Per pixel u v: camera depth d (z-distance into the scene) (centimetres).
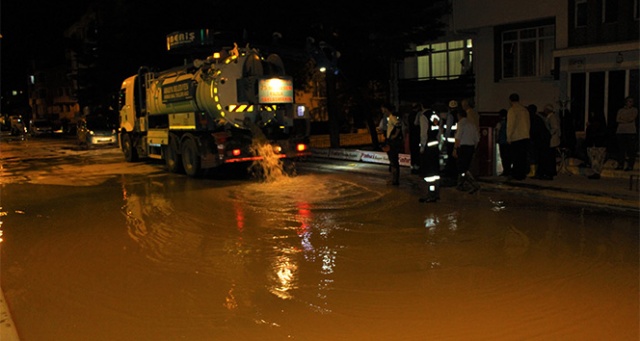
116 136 3023
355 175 1479
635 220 873
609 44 1585
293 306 539
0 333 473
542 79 1925
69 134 5228
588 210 955
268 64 1507
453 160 1241
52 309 548
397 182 1276
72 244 813
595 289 567
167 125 1747
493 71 2095
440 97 2344
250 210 1030
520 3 1892
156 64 3097
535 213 938
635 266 640
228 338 470
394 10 1922
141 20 2955
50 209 1110
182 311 533
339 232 835
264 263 686
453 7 2116
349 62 2297
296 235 824
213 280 625
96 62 3731
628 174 1195
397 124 1254
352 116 3100
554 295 552
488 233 805
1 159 2400
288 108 1538
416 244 755
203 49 1719
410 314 512
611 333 462
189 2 2516
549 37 1919
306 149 1545
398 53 2088
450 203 1043
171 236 843
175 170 1670
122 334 482
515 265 651
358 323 495
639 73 1563
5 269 693
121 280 634
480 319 496
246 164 1809
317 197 1151
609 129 1526
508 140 1196
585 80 1708
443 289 575
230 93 1434
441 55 2395
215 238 821
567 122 1423
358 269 651
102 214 1038
